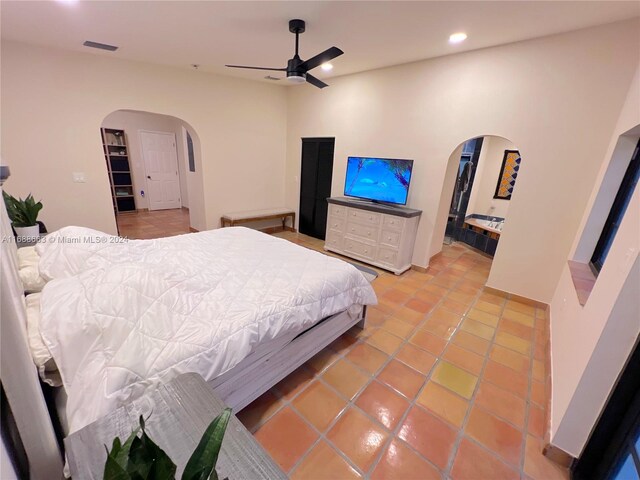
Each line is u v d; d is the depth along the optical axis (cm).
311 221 548
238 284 184
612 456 129
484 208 590
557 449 148
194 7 229
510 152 545
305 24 255
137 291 133
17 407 81
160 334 124
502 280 330
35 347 113
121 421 89
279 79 463
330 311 198
